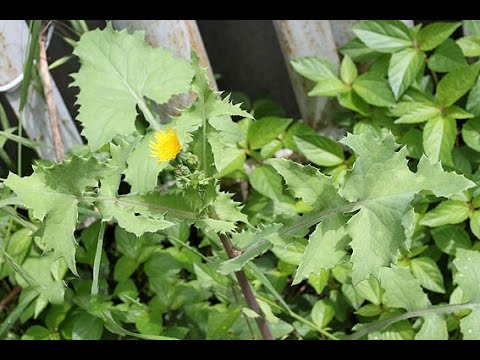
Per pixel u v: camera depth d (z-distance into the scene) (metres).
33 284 0.77
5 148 0.91
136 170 0.76
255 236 0.69
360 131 0.86
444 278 0.86
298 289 0.89
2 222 0.83
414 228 0.82
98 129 0.79
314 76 0.86
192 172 0.66
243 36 0.97
